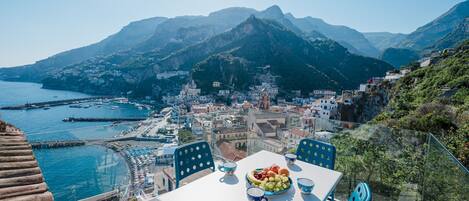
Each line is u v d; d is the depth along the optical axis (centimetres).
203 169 304
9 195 250
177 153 280
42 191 270
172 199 184
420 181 330
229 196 190
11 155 335
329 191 206
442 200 283
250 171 239
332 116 3212
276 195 194
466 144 559
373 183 377
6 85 14012
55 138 1900
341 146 413
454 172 258
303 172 245
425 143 332
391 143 365
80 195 1437
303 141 340
